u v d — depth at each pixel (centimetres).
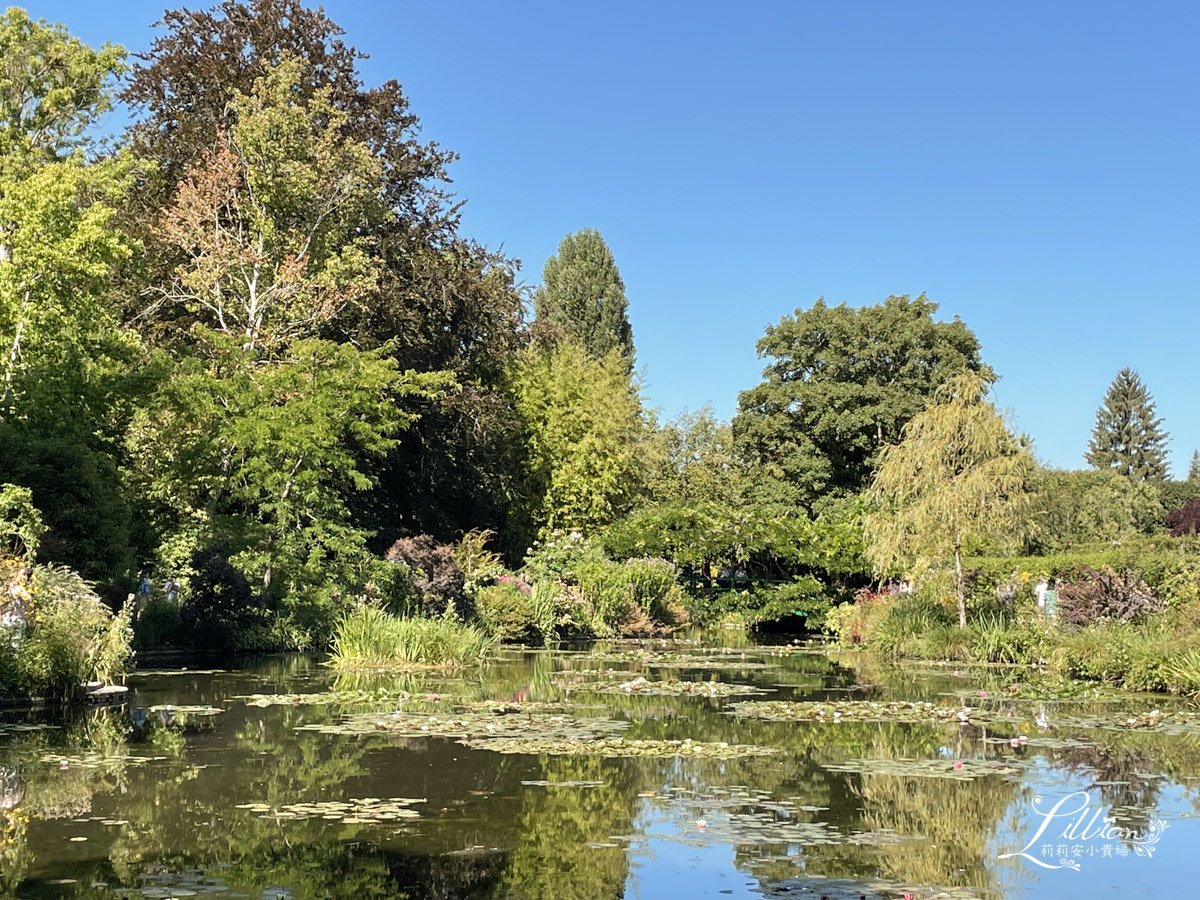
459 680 1360
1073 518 4394
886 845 547
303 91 2678
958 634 1816
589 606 2500
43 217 2011
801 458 3819
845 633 2238
